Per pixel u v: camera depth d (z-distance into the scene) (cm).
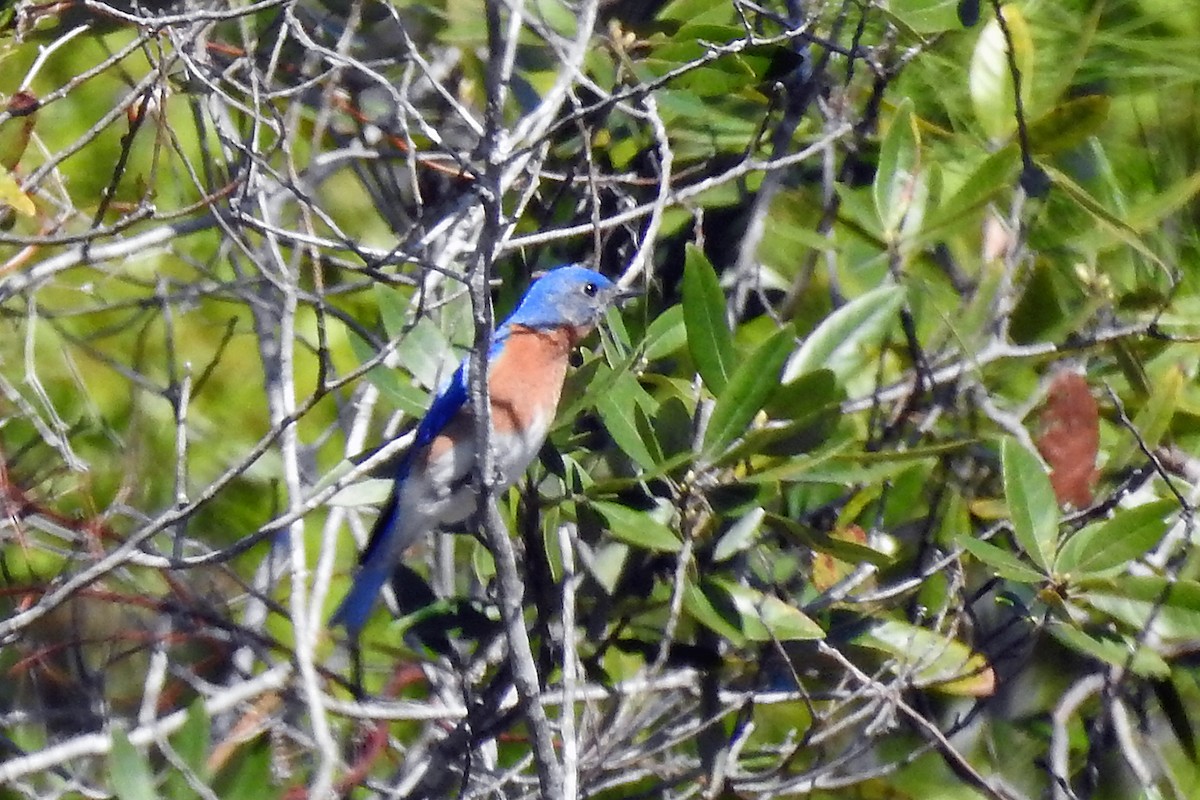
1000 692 1098
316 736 832
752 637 852
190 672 1126
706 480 856
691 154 1159
